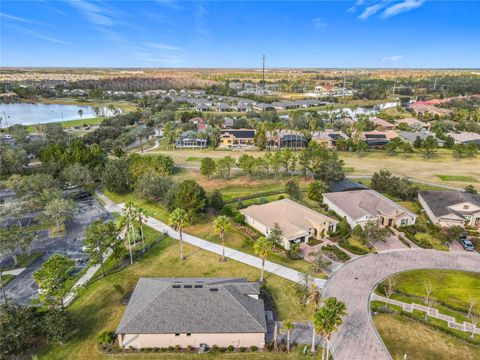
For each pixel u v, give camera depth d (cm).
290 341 4291
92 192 9706
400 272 5772
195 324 4219
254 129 16662
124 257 6303
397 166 11700
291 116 19538
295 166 11406
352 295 5147
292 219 7119
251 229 7325
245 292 4734
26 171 10300
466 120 18938
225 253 6397
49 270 4531
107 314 4825
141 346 4238
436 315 4772
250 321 4266
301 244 6700
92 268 6025
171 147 14950
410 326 4534
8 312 4194
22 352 4156
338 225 7231
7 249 5681
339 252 6284
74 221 7869
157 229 7394
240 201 8356
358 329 4466
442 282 5519
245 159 10162
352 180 10212
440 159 12556
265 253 5259
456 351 4128
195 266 5969
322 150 10156
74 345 4278
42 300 4566
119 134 15988
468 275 5712
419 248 6575
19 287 5453
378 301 5028
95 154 10806
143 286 4897
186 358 4097
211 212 8112
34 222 7812
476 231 7138
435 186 9762
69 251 6575
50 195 7769
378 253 6388
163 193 8388
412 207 8381
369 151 13775
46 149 11162
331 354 4075
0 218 6975
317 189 8688
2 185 8569
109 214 8250
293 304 4981
